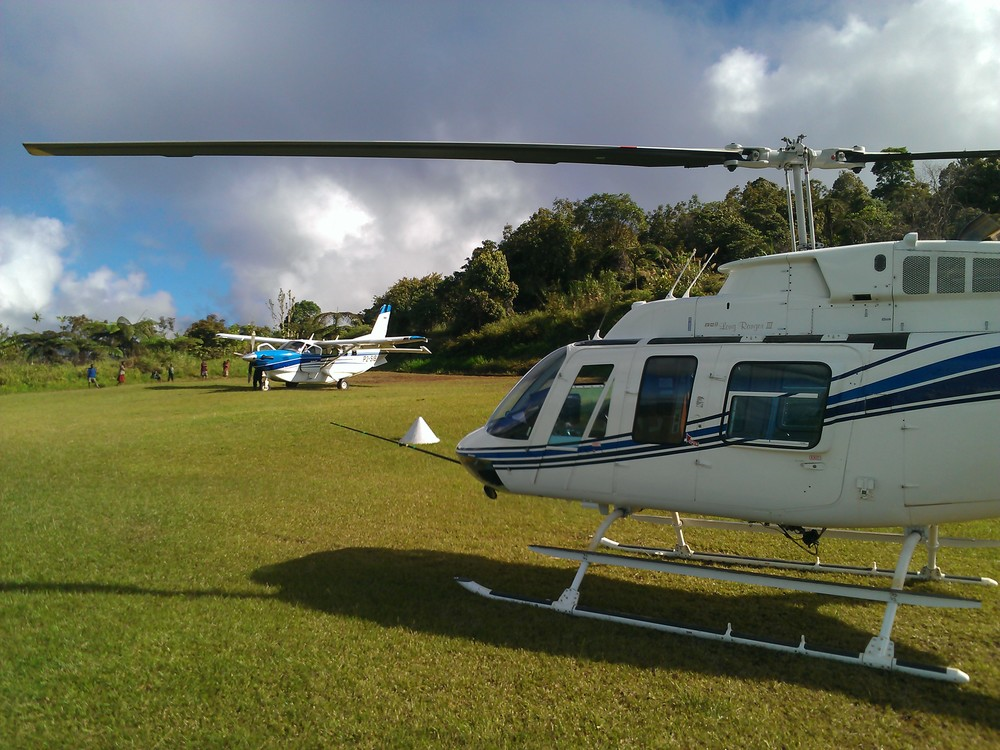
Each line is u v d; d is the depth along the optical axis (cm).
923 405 449
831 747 357
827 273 506
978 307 467
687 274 3494
